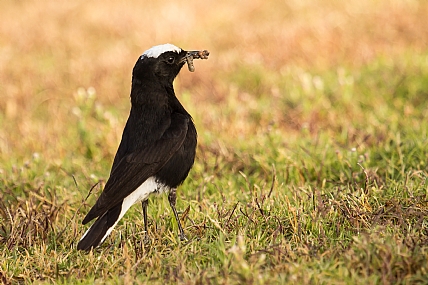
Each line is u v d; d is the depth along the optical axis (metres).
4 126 16.05
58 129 15.42
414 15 21.89
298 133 14.04
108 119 14.04
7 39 23.31
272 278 7.17
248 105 15.76
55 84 18.83
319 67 18.20
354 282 7.09
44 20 25.20
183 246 8.79
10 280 8.29
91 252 8.41
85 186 11.53
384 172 11.06
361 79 16.78
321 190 10.45
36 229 9.61
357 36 20.50
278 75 18.02
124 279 7.63
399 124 13.41
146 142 9.33
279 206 9.58
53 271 8.40
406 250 7.51
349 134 13.06
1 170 12.12
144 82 9.55
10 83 19.11
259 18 23.88
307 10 23.92
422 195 9.34
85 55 21.25
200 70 18.83
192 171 11.87
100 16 25.06
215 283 7.32
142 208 10.13
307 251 7.90
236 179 11.71
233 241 8.39
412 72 16.75
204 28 22.97
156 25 23.44
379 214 8.58
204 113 15.24
